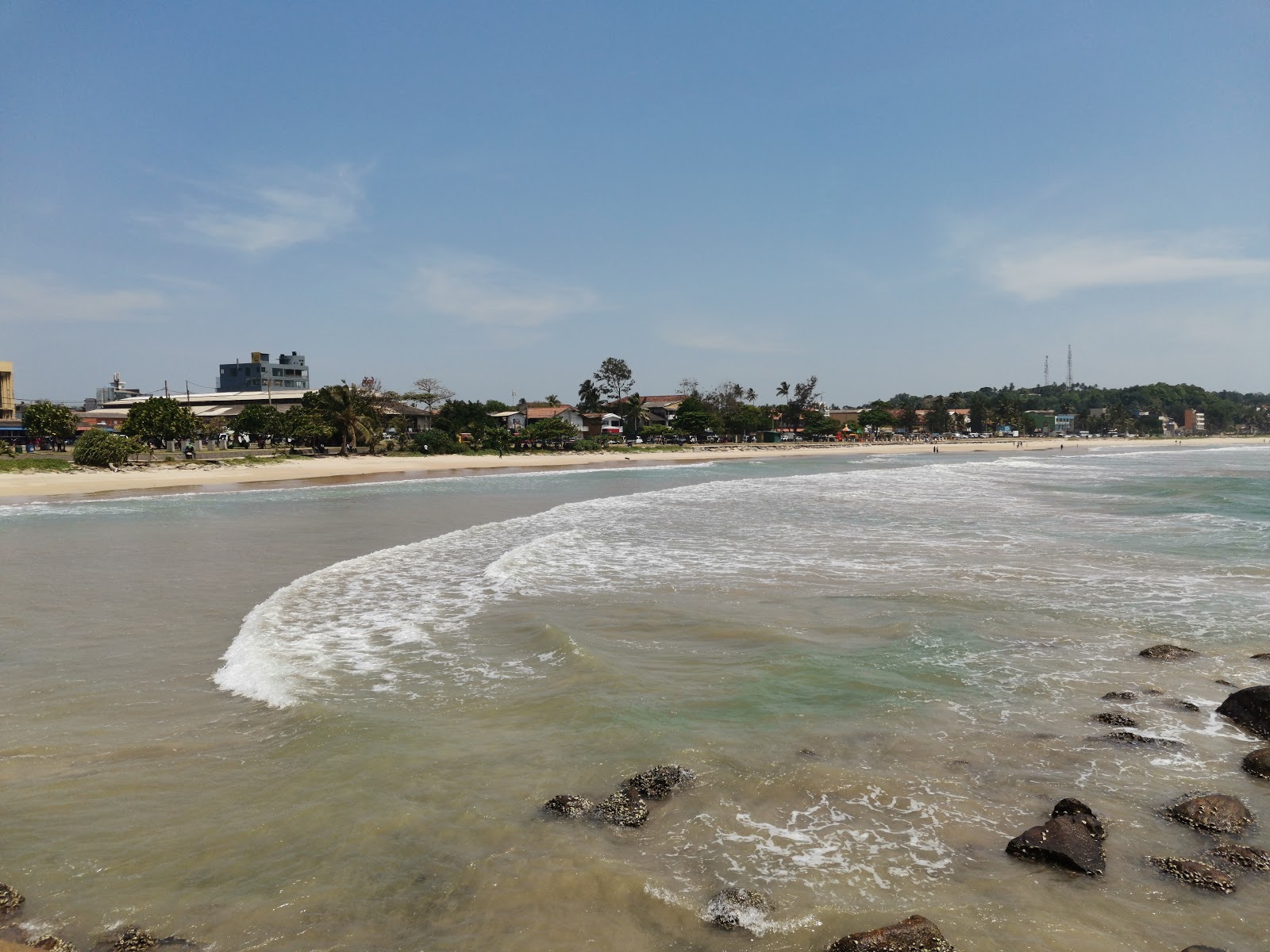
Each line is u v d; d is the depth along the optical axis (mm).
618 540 22812
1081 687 10141
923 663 11109
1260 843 6438
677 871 6027
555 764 7902
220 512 31797
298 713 9242
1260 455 95438
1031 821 6793
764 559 19641
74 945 5184
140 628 13211
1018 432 194875
